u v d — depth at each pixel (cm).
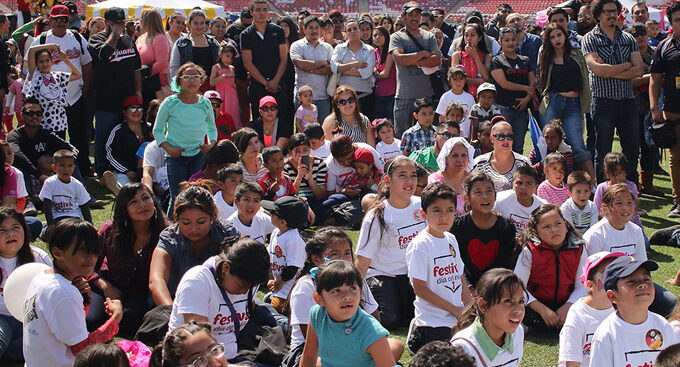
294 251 510
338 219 757
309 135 795
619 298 350
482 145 817
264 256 399
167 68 1028
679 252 678
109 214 778
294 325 402
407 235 513
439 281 458
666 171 1057
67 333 370
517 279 342
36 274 404
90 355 297
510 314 339
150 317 452
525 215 575
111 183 833
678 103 807
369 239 512
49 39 948
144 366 376
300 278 413
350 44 1052
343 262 341
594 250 535
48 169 809
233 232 488
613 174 697
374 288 511
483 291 343
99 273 501
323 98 1062
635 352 351
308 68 1048
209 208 466
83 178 956
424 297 455
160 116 736
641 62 862
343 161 771
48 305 368
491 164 686
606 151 887
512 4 3991
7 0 3164
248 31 1023
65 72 907
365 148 784
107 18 932
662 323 355
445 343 283
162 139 739
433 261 457
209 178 679
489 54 1012
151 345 451
